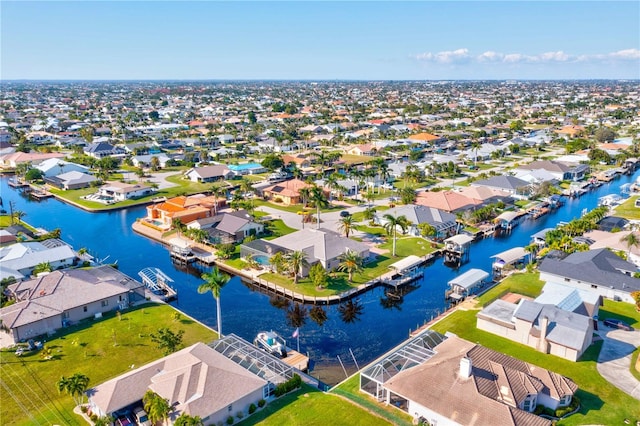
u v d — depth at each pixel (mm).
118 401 59062
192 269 117188
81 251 119688
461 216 149125
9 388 66750
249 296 102250
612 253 107750
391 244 129625
